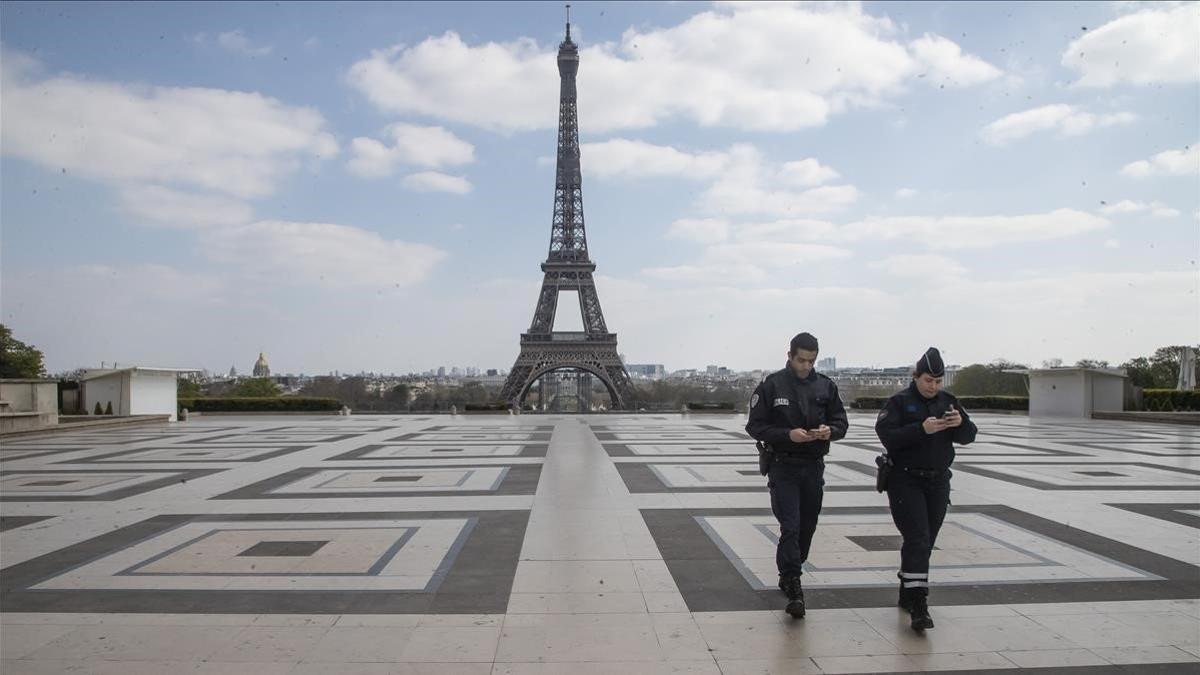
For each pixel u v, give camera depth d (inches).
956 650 271.3
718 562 389.1
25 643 278.1
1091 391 1795.0
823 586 346.6
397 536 451.5
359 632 289.7
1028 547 417.4
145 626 296.0
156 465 814.5
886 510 528.1
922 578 293.0
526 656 266.1
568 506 547.8
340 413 1973.4
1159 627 294.0
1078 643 277.6
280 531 466.9
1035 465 784.9
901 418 305.0
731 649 272.4
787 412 322.7
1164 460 832.9
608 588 344.8
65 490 636.7
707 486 643.5
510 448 994.1
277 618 305.1
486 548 420.5
